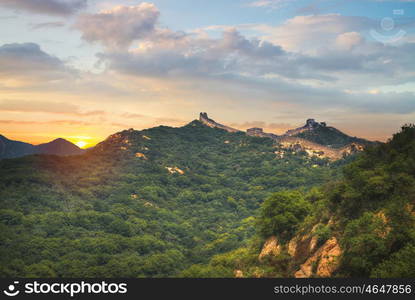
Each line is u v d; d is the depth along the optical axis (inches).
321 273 3560.5
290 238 4483.3
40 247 7859.3
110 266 7057.1
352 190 3892.7
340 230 3801.7
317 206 4483.3
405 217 3277.6
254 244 5408.5
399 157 3966.5
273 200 4884.4
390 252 3181.6
